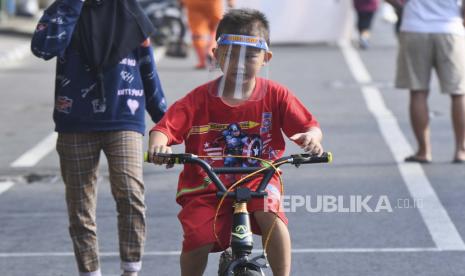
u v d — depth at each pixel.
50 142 24.22
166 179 19.84
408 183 18.80
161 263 14.23
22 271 14.08
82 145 12.16
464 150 20.67
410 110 20.66
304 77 34.28
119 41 12.03
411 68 20.27
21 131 25.75
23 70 38.47
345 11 45.56
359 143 22.95
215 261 14.40
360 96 30.06
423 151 20.69
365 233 15.61
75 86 12.03
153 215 16.97
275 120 10.33
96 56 11.94
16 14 57.66
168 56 38.84
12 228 16.44
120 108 12.15
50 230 16.28
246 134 10.29
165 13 44.91
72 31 11.80
